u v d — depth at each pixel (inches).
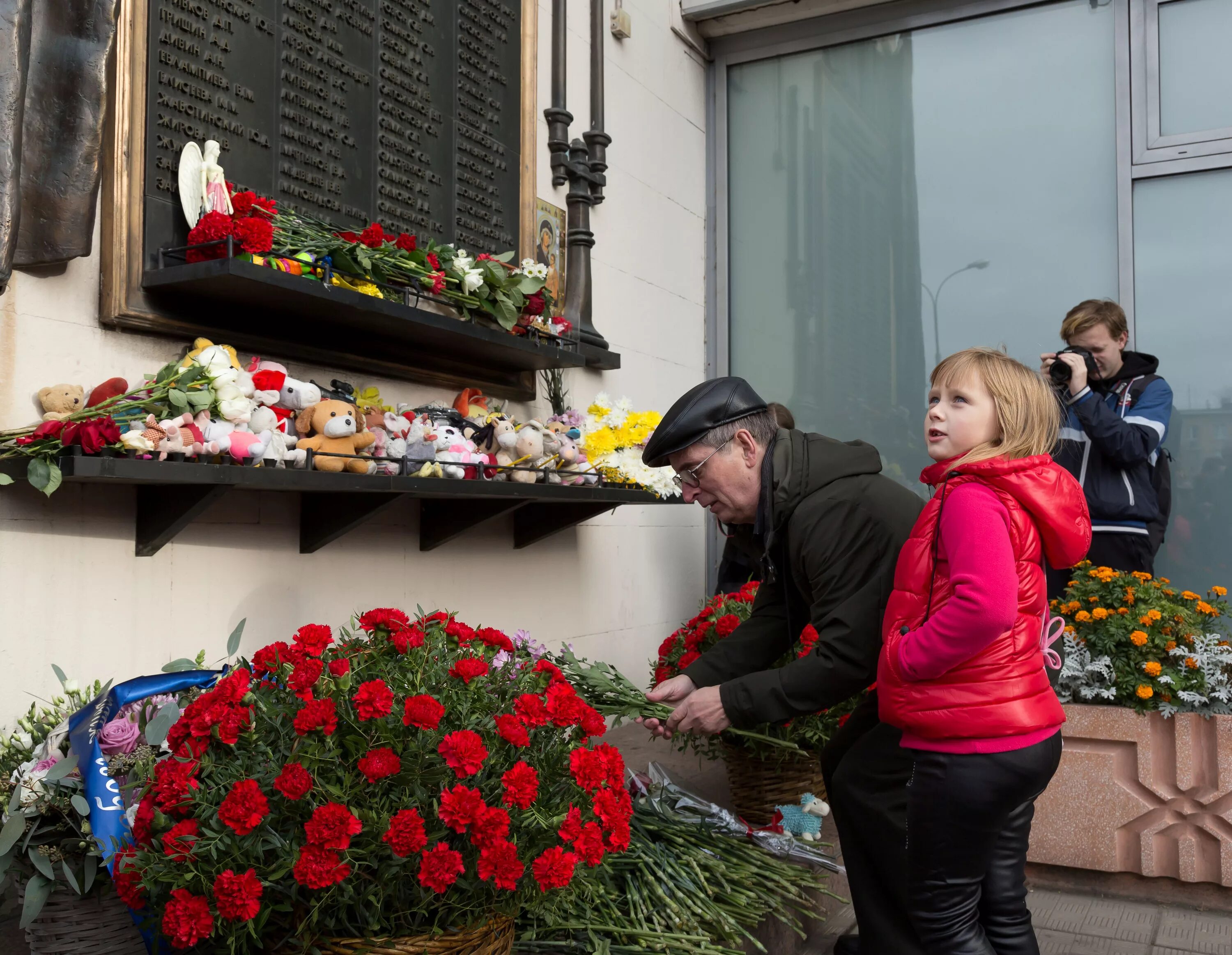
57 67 79.0
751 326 205.2
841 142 197.9
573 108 159.8
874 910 77.1
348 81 110.3
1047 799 115.9
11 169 72.6
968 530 64.4
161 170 88.4
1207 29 170.2
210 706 59.3
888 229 193.6
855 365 195.9
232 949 54.1
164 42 88.9
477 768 57.3
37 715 78.3
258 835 55.8
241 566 99.0
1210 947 99.5
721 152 206.5
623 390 172.6
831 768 85.4
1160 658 114.1
